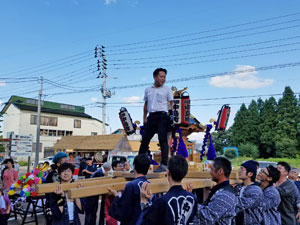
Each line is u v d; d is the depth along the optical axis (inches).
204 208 102.7
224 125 252.2
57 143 988.6
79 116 1534.2
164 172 156.0
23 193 259.8
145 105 188.4
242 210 129.0
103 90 978.7
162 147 171.2
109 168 255.6
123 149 795.4
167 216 92.0
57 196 138.0
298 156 1445.6
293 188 173.5
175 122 180.9
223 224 101.6
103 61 981.2
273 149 1608.0
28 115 1364.4
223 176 110.2
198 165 238.4
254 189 134.5
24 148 618.8
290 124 1553.9
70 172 159.5
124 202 111.1
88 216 146.0
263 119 1678.2
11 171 335.0
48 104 1520.7
